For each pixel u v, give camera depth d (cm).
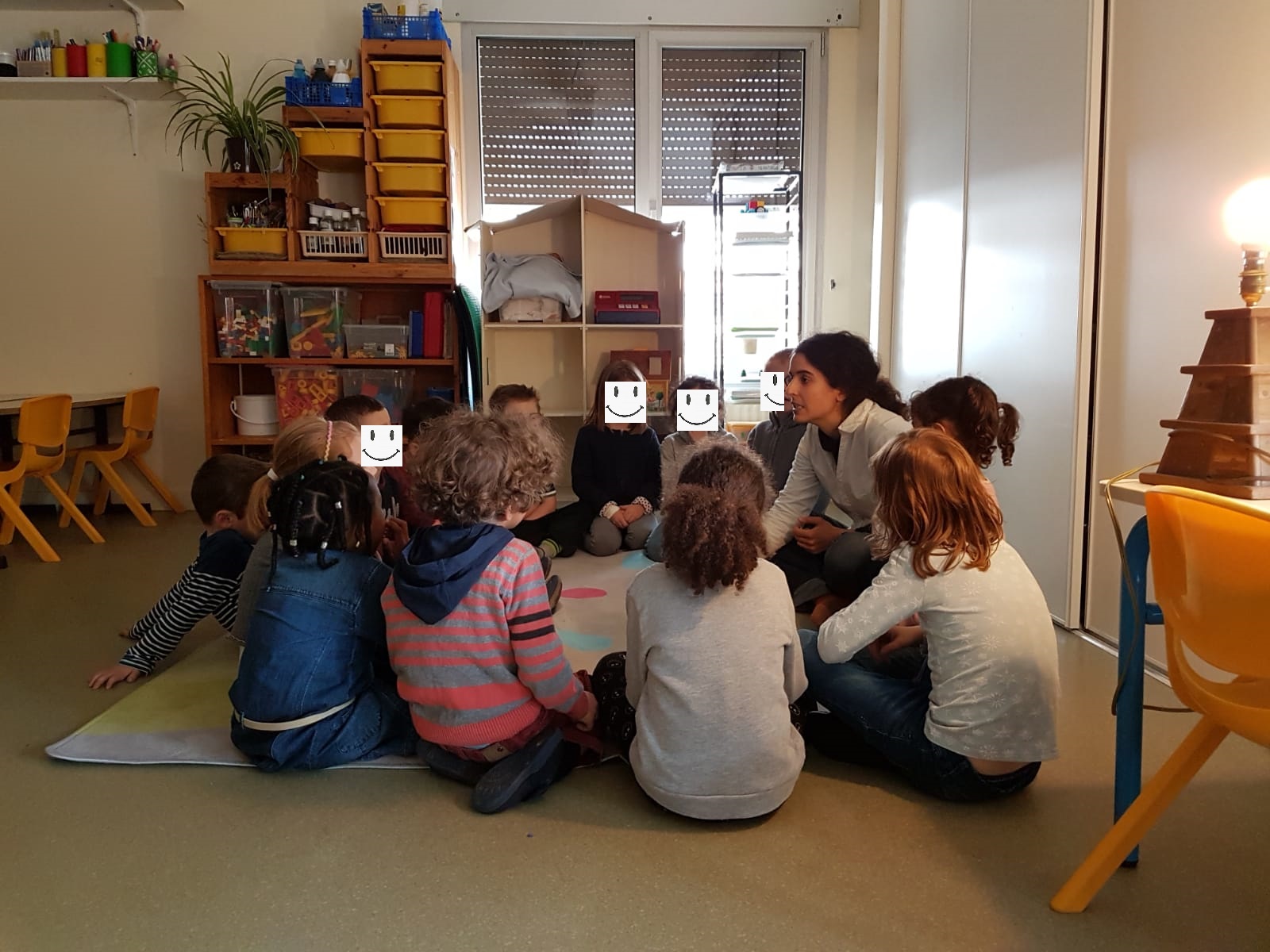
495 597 140
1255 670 89
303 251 379
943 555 136
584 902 118
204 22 400
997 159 261
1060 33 227
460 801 144
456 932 112
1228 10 175
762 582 137
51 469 337
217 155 406
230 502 198
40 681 197
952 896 119
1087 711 177
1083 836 133
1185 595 95
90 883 123
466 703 142
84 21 399
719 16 418
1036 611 137
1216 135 179
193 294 414
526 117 428
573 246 412
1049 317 233
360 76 388
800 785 149
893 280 350
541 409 406
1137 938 110
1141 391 203
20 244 410
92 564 309
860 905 117
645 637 136
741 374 427
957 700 135
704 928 112
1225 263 178
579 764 155
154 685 190
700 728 132
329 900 119
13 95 399
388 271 378
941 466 137
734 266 430
